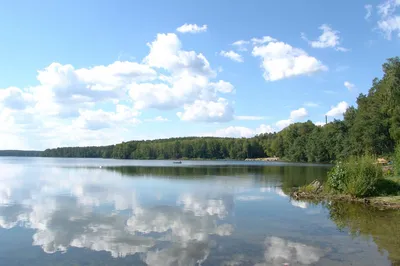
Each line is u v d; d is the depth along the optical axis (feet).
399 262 40.50
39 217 66.80
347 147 307.99
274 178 164.14
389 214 69.92
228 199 91.15
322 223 61.46
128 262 41.04
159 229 56.70
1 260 42.24
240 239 50.57
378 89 276.41
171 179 158.20
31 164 375.45
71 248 46.65
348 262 40.50
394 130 228.43
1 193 103.71
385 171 120.37
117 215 68.49
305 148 441.27
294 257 42.32
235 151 610.24
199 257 42.47
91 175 185.98
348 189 93.25
